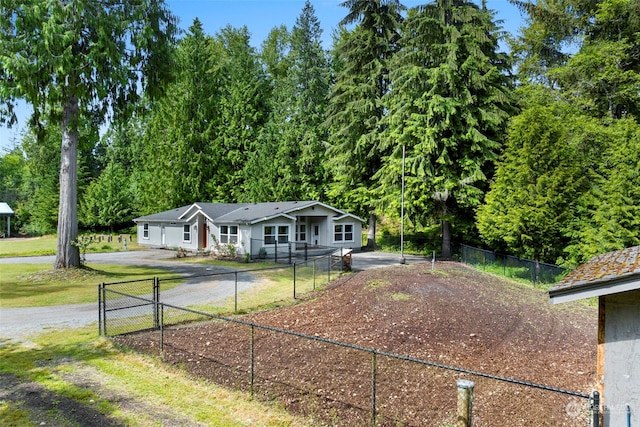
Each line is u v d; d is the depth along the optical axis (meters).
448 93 23.64
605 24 22.08
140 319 11.01
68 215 18.38
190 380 6.97
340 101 30.86
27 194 59.03
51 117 17.59
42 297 14.04
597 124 19.05
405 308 11.31
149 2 17.77
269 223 26.47
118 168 51.31
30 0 15.51
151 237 36.12
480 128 23.38
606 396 4.47
